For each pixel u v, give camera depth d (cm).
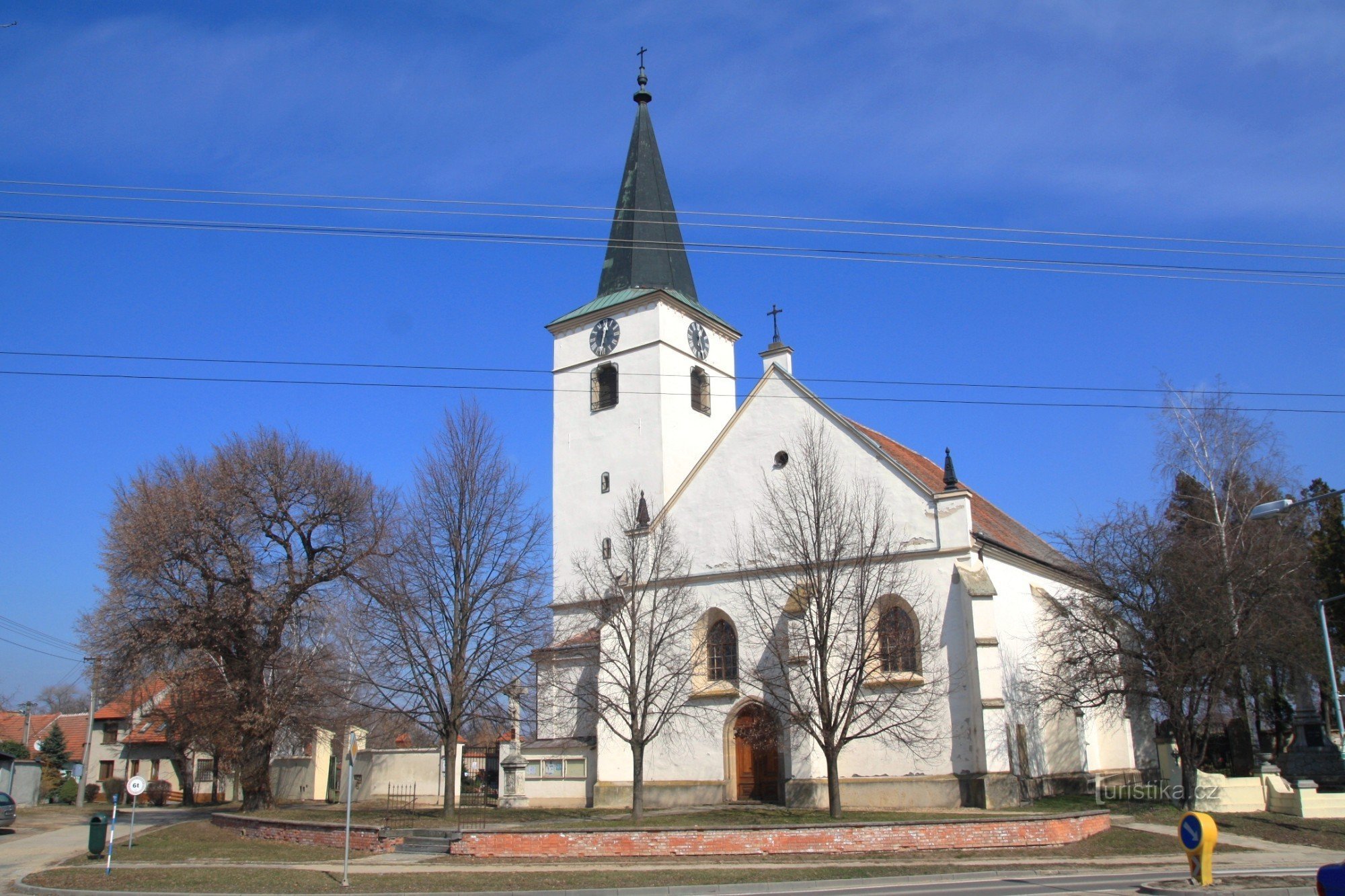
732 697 4331
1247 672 4441
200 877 2819
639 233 6309
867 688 4031
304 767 5925
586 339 6288
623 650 4100
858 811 3781
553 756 4919
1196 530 4894
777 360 4556
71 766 8431
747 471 4525
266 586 4547
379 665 4025
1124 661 4016
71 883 2795
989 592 3875
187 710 5050
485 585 4044
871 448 4259
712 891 2464
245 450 4703
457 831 3362
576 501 6091
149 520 4372
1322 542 5291
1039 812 3466
